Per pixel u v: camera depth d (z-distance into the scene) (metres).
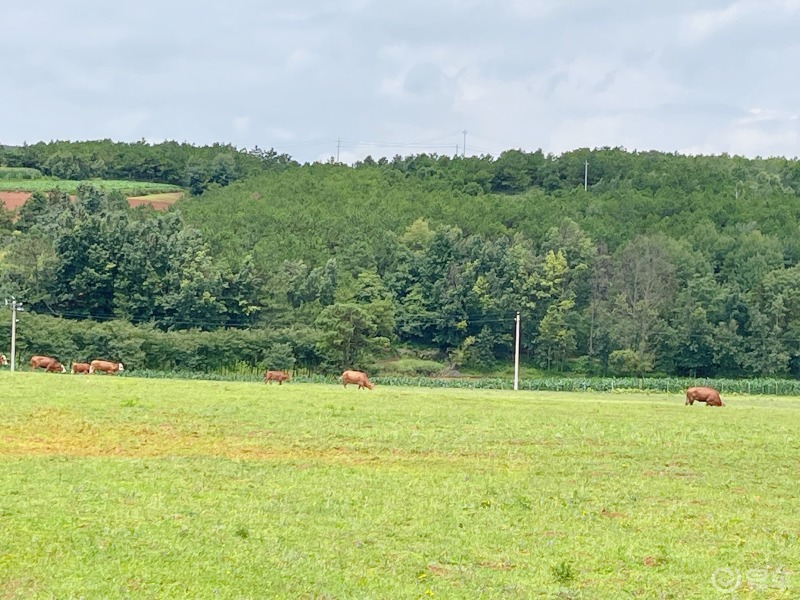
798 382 103.12
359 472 28.02
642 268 129.12
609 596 17.59
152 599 16.28
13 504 21.84
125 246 116.69
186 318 116.56
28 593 16.23
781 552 20.78
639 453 33.66
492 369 124.25
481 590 17.56
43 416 36.41
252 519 21.66
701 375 121.50
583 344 125.81
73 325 103.00
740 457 33.47
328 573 18.06
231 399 45.25
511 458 31.73
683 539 21.69
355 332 108.31
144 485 24.59
